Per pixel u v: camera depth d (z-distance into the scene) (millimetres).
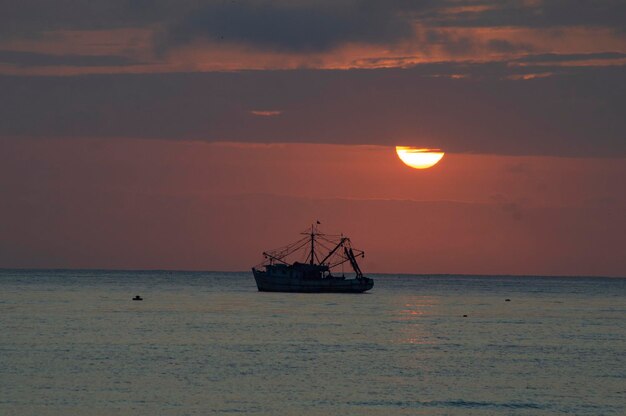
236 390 139500
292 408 127812
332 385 145250
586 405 132875
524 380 152750
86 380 145875
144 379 147750
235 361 169625
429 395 138750
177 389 139375
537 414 127062
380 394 138750
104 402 129250
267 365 165250
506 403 133875
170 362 167000
